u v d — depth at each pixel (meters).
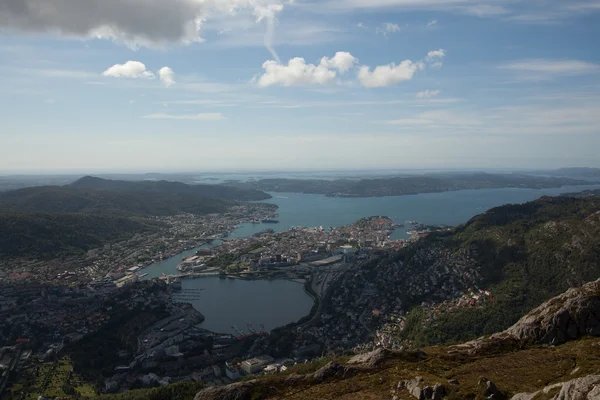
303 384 115.44
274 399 107.94
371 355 127.50
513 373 105.69
